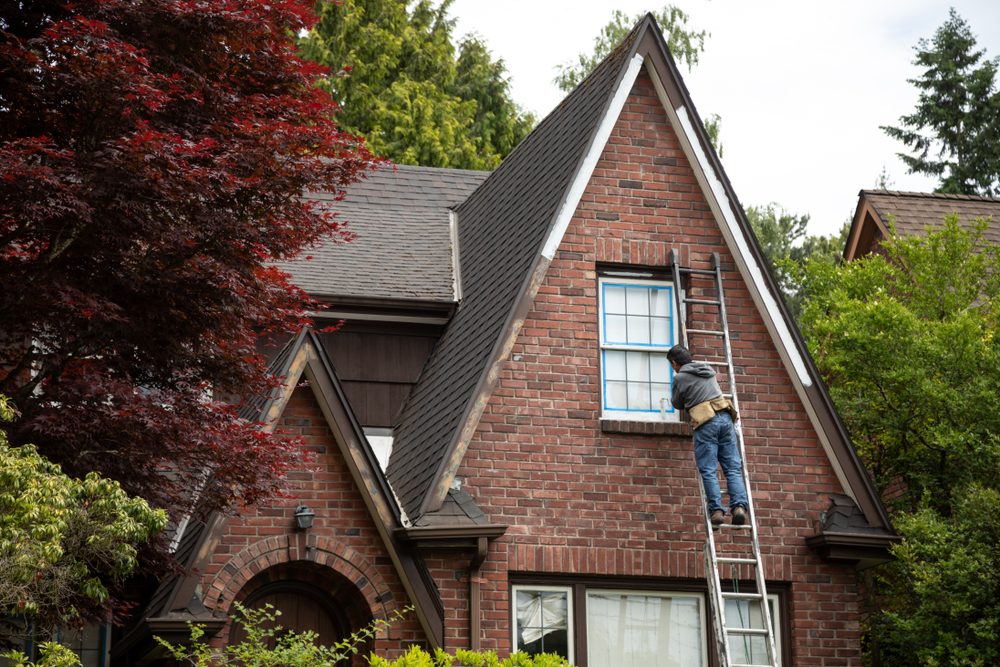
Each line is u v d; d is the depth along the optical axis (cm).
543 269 1238
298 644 986
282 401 1159
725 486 1238
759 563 1134
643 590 1205
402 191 1811
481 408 1177
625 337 1291
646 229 1306
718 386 1195
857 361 1457
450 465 1152
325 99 1112
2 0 1038
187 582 1086
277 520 1152
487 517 1163
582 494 1197
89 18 1021
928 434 1394
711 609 1206
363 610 1170
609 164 1316
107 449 987
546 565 1166
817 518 1249
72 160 955
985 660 1205
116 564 903
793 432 1273
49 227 982
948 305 1545
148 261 1017
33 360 1001
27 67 962
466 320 1377
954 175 4291
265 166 1012
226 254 1014
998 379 1393
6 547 771
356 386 1423
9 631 998
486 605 1139
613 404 1262
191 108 1045
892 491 1658
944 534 1230
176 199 976
